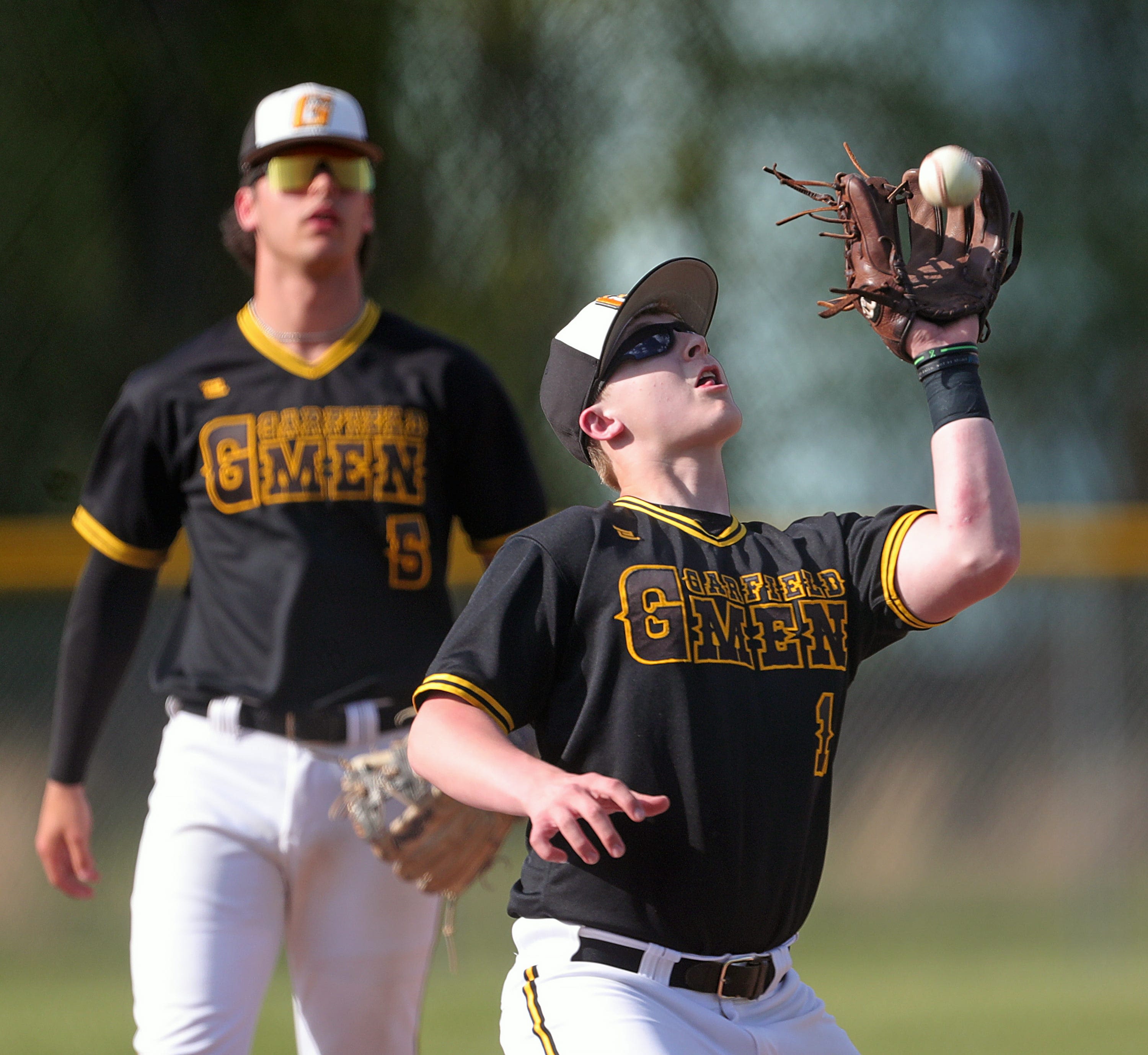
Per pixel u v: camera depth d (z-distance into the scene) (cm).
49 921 2756
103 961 2706
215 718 1152
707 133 5334
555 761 819
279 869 1153
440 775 762
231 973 1113
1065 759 3066
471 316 5072
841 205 877
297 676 1155
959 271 864
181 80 4594
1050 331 5406
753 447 5147
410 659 1185
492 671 791
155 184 4609
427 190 5103
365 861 1158
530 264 5178
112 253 4622
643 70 5391
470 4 5159
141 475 1230
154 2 4569
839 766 3156
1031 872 3045
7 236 4550
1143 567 3075
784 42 5509
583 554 834
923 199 889
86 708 1270
